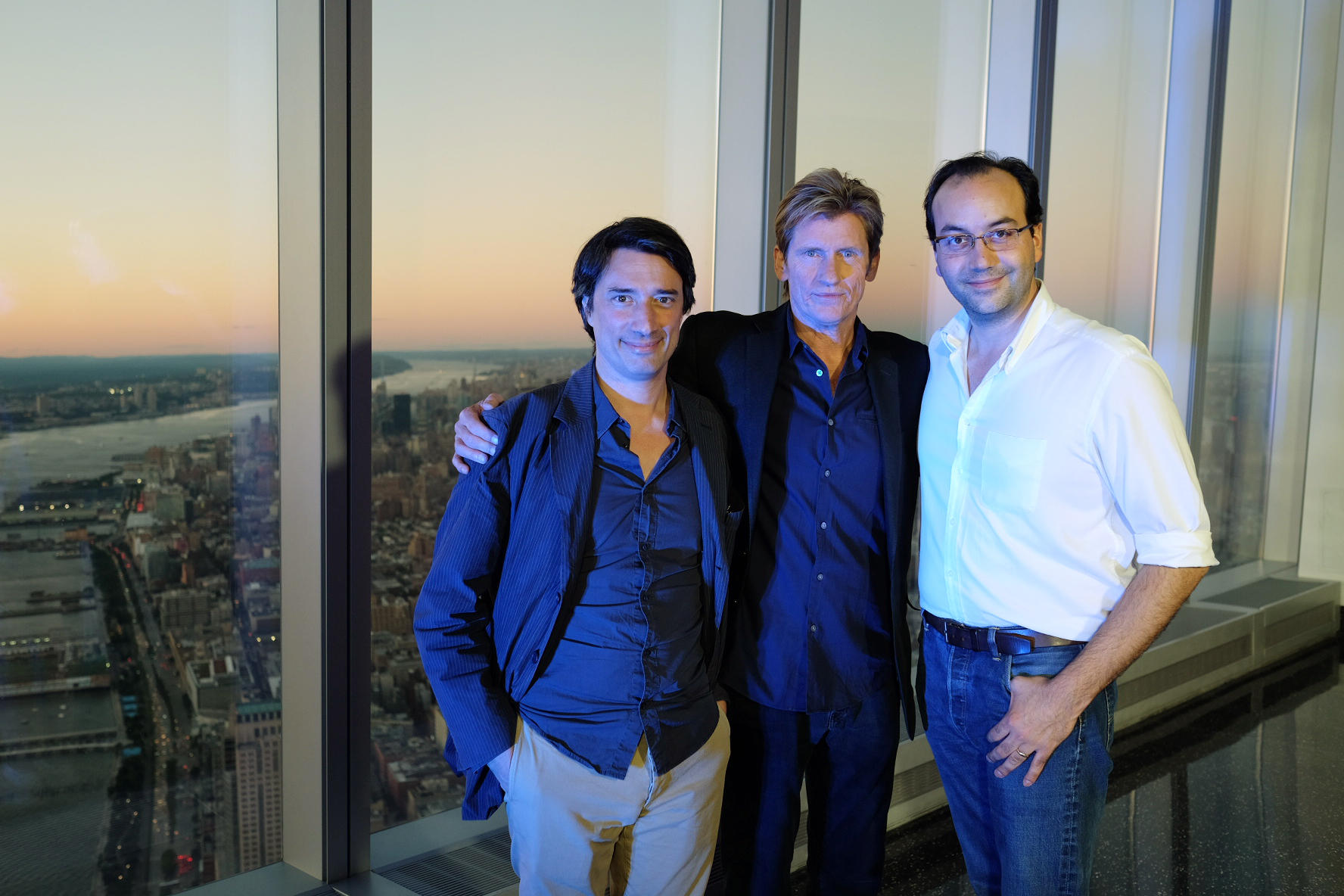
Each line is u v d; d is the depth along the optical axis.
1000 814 1.63
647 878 1.50
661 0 2.45
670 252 1.42
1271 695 4.18
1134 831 2.88
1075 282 4.02
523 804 1.42
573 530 1.39
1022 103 3.49
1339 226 5.02
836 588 1.72
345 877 2.04
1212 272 4.55
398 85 2.01
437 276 2.12
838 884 1.85
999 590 1.60
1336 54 4.93
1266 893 2.52
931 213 1.67
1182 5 4.29
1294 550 5.24
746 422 1.68
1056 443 1.54
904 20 3.03
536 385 2.32
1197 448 4.66
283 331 1.94
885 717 1.81
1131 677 3.81
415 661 2.17
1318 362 5.14
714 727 1.52
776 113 2.55
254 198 1.89
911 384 1.80
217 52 1.81
